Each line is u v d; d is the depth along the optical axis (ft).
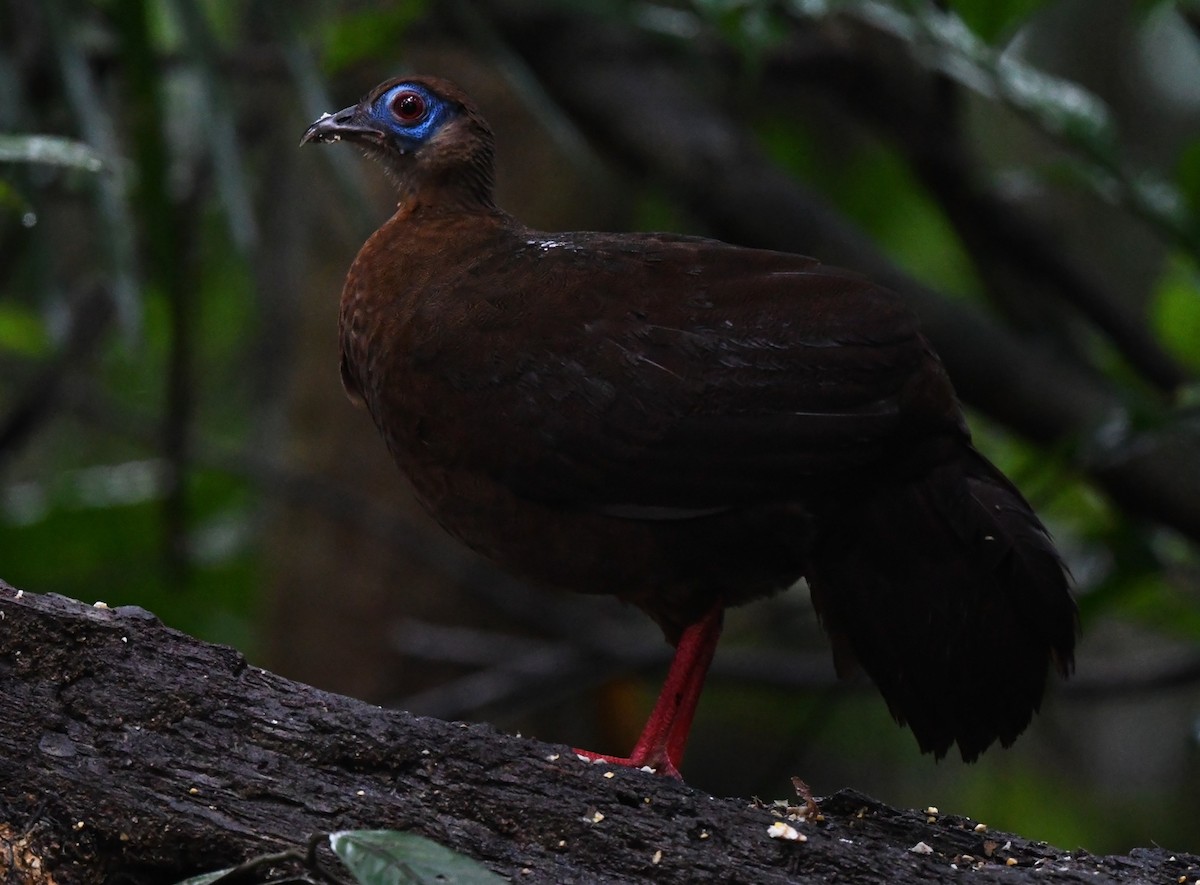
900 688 21.20
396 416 22.95
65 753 17.58
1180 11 32.81
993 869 17.99
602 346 21.53
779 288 21.61
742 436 20.94
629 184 39.37
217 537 46.16
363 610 39.01
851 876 17.69
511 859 17.57
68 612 18.04
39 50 33.17
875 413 20.80
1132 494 33.96
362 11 36.40
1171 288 36.01
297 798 17.62
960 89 37.32
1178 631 42.22
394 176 26.43
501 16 36.40
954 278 49.73
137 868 17.53
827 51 36.68
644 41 37.70
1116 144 31.73
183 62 34.04
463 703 36.27
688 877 17.56
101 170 23.41
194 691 18.01
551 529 22.26
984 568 20.72
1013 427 35.55
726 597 22.99
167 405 36.78
